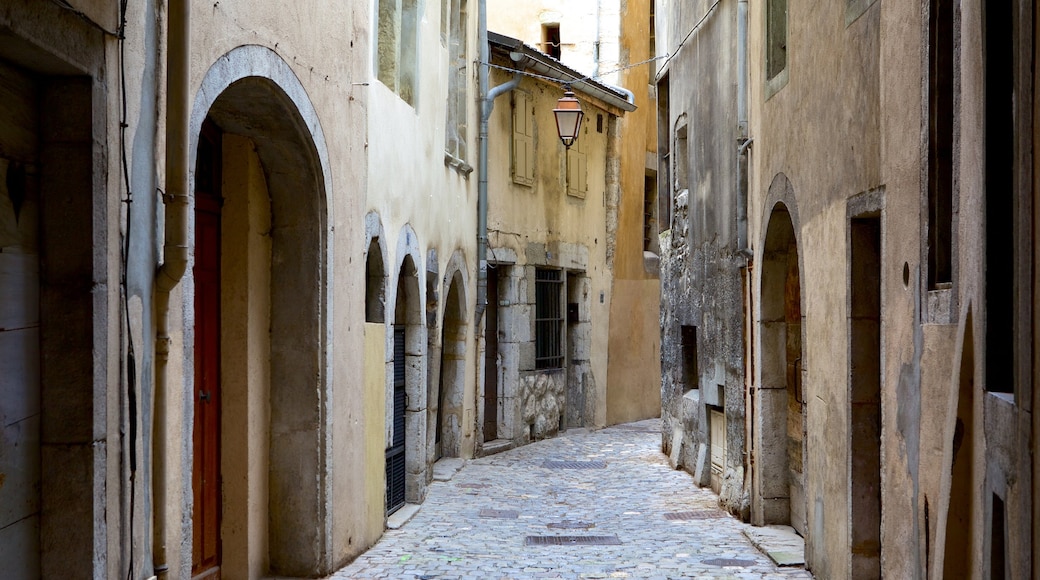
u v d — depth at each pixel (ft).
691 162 45.09
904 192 20.70
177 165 17.57
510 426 57.52
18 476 14.53
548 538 33.37
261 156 26.20
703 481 43.91
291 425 27.12
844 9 24.86
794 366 33.35
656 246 76.74
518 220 57.82
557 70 57.93
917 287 19.90
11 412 14.34
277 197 26.89
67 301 15.14
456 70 48.60
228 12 20.51
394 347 37.50
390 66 36.01
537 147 60.13
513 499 41.60
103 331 15.44
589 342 66.95
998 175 14.56
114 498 15.84
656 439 62.08
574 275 66.64
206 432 24.77
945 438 17.46
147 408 17.17
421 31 39.93
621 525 35.88
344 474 29.07
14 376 14.44
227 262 25.77
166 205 17.46
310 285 27.02
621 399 71.10
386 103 34.19
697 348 44.50
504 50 54.65
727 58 38.34
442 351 50.88
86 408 15.14
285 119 24.73
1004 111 14.57
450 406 50.98
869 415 24.44
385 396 34.22
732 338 37.50
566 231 63.98
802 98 28.71
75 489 15.12
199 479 24.31
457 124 49.11
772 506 34.17
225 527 25.75
